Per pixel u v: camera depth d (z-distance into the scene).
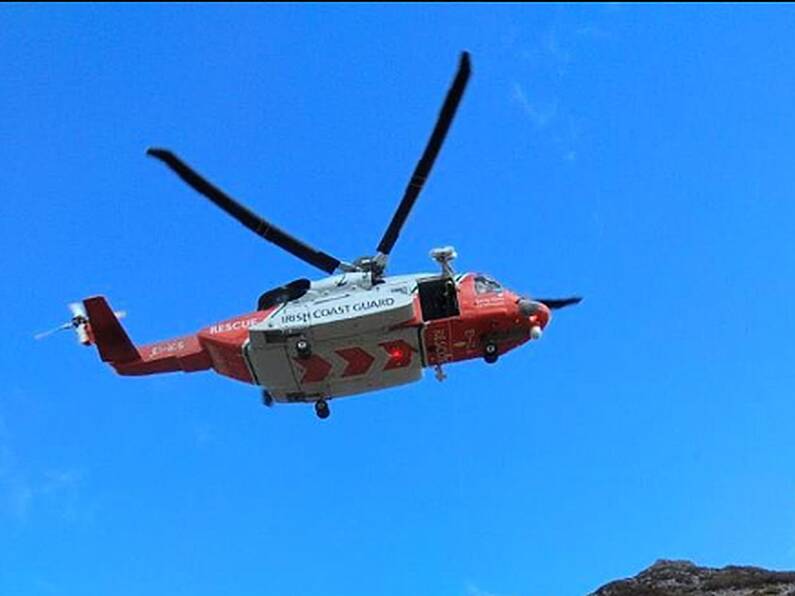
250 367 23.84
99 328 25.80
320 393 24.11
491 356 23.69
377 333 22.94
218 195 21.23
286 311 23.14
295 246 22.88
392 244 23.30
